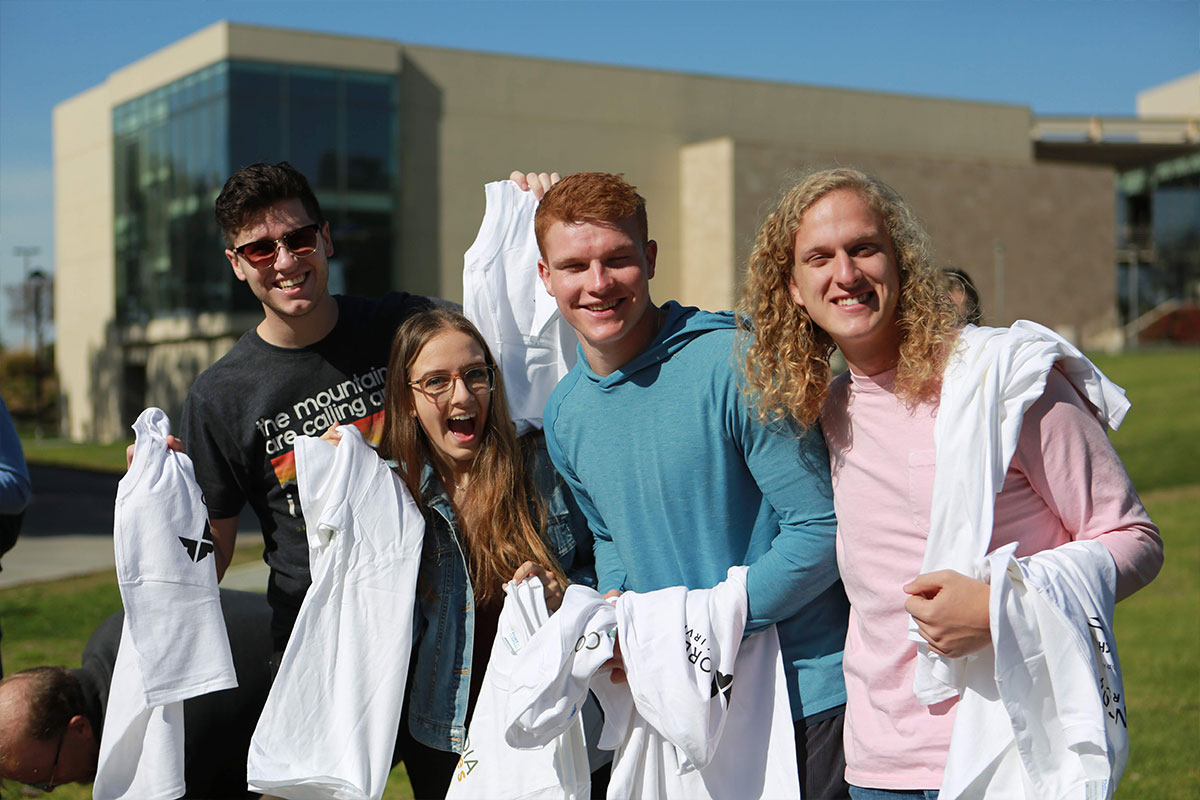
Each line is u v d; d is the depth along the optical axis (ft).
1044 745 7.43
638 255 8.85
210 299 98.94
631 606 8.97
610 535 9.82
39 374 137.90
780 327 8.47
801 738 9.16
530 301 11.43
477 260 11.49
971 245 119.75
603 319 8.83
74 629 25.81
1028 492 7.99
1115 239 127.44
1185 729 17.80
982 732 7.77
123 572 9.91
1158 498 50.16
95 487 65.46
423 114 102.53
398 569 9.93
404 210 101.35
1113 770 7.34
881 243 8.07
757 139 116.16
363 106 98.22
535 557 10.14
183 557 10.13
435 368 10.02
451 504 10.34
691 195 111.96
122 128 110.83
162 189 104.32
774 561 8.80
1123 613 27.76
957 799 7.66
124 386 116.47
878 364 8.43
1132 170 146.00
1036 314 123.24
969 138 127.54
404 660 9.82
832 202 8.07
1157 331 133.59
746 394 8.63
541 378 11.38
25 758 11.44
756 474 8.87
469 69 104.27
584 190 8.78
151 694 9.79
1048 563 7.46
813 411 8.43
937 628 7.61
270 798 10.47
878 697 8.51
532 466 10.64
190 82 98.68
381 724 9.69
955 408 7.86
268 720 9.55
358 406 11.25
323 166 97.04
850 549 8.59
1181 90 168.76
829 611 9.34
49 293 169.07
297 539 11.18
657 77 112.27
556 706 8.79
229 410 11.05
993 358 7.80
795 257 8.27
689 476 9.02
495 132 105.40
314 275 10.82
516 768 9.45
